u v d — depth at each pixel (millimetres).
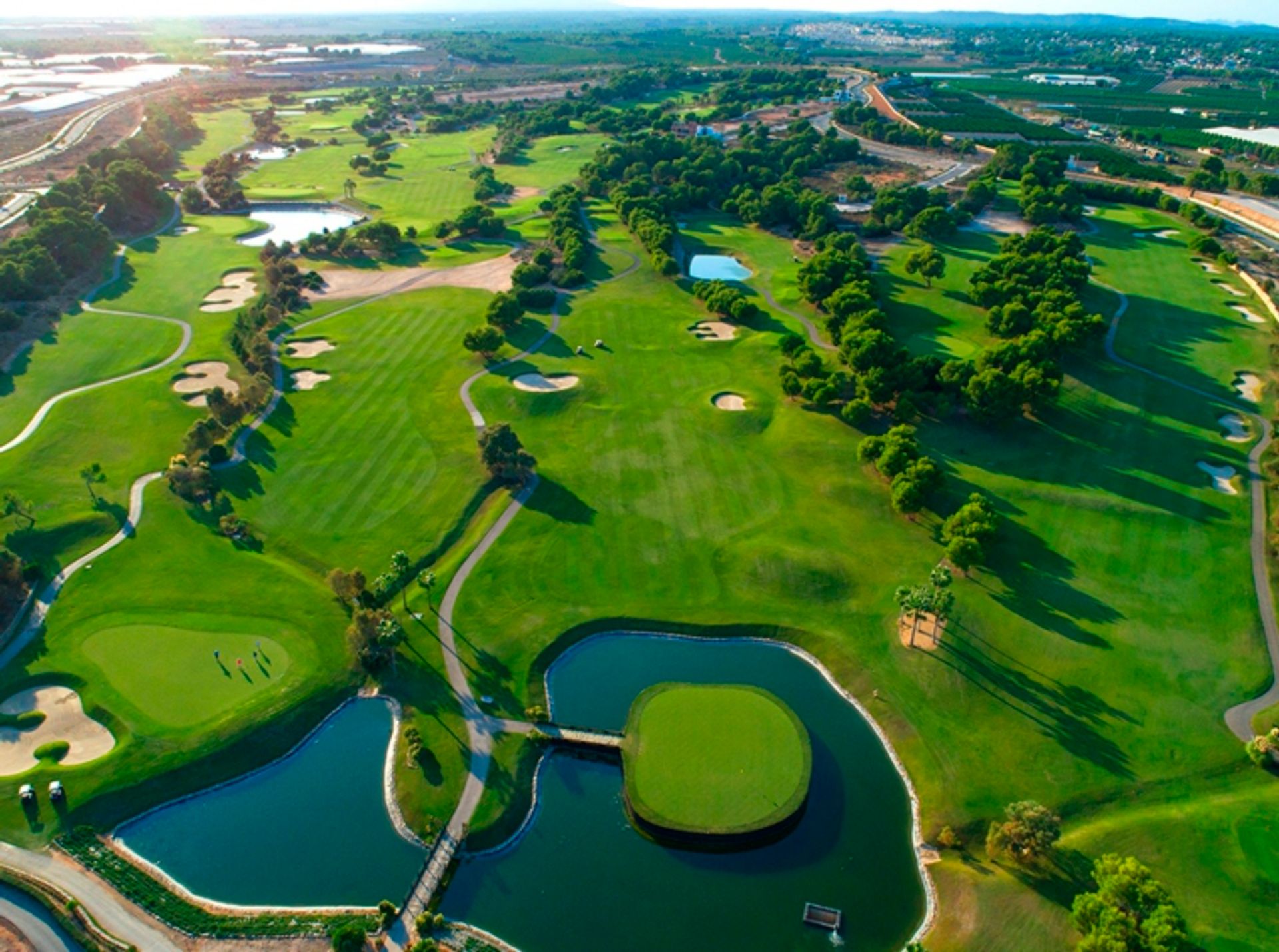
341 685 80938
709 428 124750
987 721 77062
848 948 60500
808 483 111562
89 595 90562
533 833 69062
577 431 124562
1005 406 118500
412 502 106875
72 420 123062
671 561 97438
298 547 99000
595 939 61031
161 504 105625
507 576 94750
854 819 70125
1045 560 96688
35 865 64062
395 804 70438
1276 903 60219
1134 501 107188
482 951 59500
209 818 69625
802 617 89875
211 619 87438
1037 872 63625
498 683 81562
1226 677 81125
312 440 120500
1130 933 52344
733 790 70812
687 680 83625
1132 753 73500
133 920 60469
